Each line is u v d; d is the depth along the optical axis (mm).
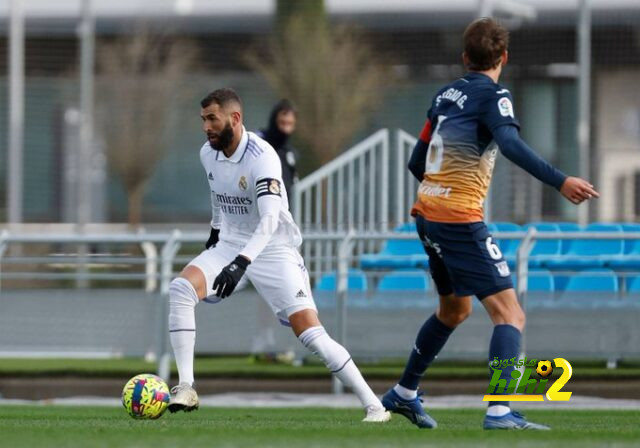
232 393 42031
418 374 24156
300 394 41656
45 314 43562
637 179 65125
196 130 80250
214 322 43250
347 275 41938
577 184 20609
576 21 71875
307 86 74188
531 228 40469
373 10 74938
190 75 80062
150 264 43781
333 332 42250
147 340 42938
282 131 44438
